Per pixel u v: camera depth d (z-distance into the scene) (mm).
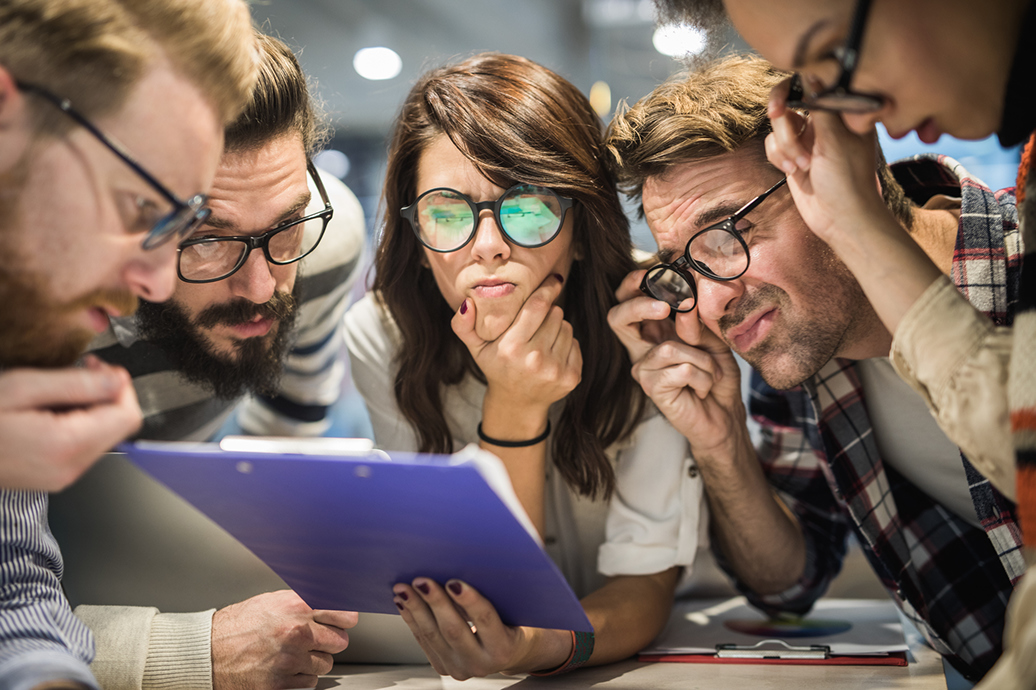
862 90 790
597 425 1407
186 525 1163
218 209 1136
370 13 4637
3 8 692
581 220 1354
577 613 912
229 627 1095
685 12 1074
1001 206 1189
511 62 1318
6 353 757
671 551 1359
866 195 892
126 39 724
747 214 1152
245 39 847
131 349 1468
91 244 731
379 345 1532
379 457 734
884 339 1225
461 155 1242
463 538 815
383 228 1412
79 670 794
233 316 1241
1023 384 710
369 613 1193
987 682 633
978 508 1146
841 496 1391
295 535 897
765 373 1216
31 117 697
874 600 1648
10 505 902
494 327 1271
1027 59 730
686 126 1165
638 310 1287
